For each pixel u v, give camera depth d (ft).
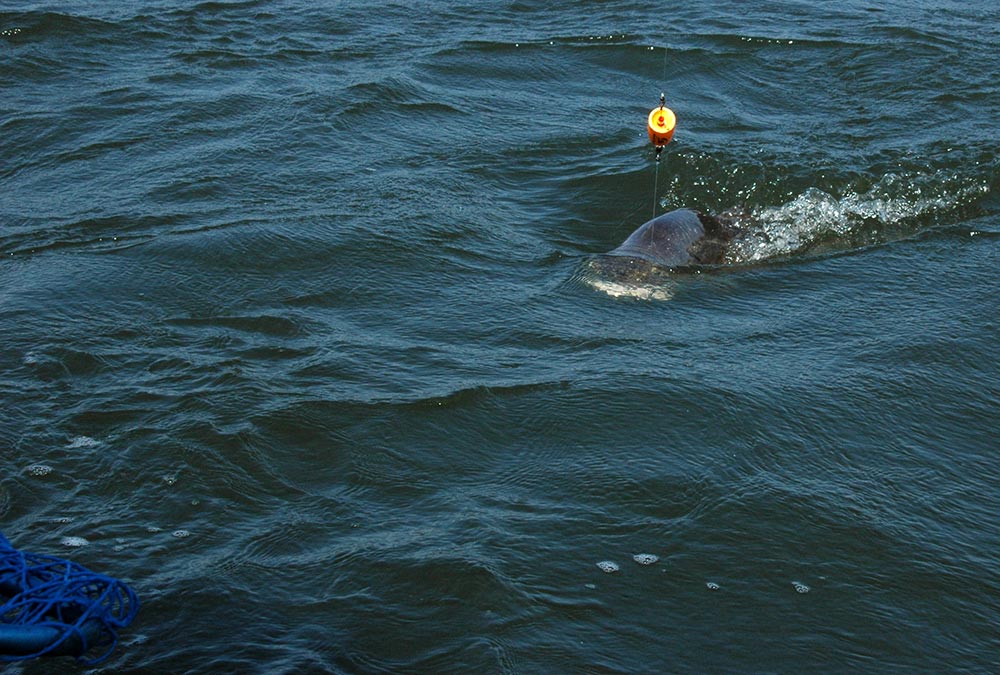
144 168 38.93
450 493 22.36
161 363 26.66
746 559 20.75
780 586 20.17
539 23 54.85
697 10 56.75
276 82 46.70
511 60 50.19
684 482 22.79
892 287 31.71
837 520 21.84
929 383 26.58
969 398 26.13
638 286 31.19
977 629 19.39
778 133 42.91
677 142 41.37
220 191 37.09
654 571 20.36
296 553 20.56
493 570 20.10
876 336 28.76
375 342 27.94
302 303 29.94
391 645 18.54
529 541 20.95
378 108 44.27
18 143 40.88
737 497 22.36
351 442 23.73
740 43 52.21
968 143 41.57
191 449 23.22
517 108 45.37
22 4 53.62
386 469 23.02
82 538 20.74
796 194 37.65
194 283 30.81
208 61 49.01
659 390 25.79
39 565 14.53
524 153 41.01
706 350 27.89
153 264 31.81
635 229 35.94
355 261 32.24
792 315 29.91
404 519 21.56
